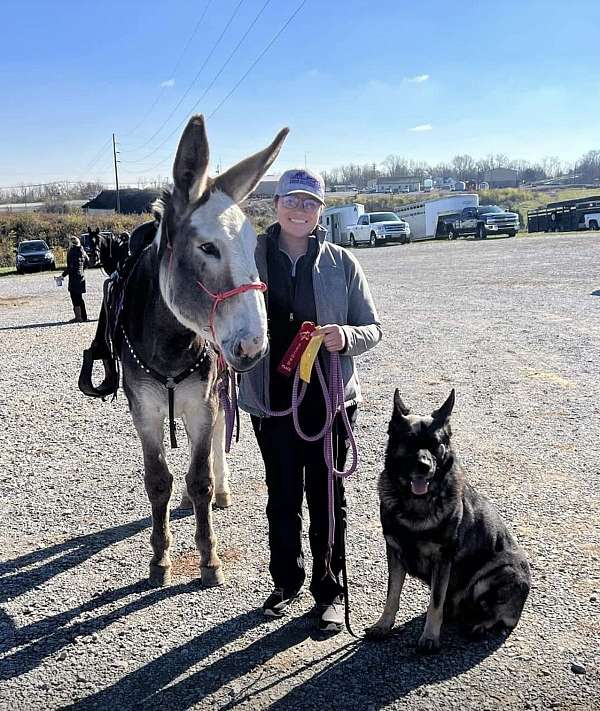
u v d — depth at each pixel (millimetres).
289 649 3891
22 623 4227
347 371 4191
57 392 9945
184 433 7734
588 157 166375
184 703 3480
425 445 3684
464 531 3750
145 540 5270
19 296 24891
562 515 5371
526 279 20938
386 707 3402
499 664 3697
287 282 4016
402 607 4270
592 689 3486
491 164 170500
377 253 37438
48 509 5836
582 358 10492
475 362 10562
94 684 3652
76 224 50812
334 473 4004
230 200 3713
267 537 5246
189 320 3783
